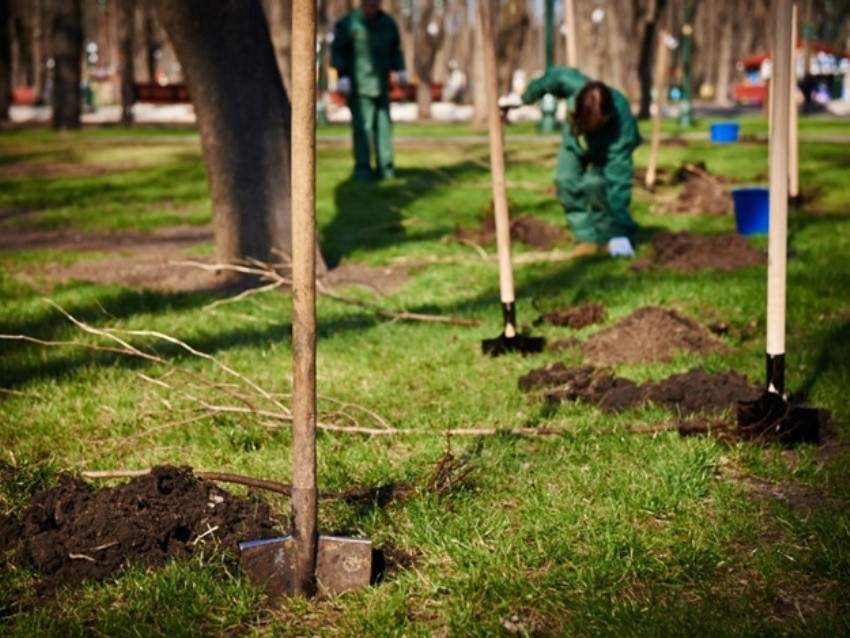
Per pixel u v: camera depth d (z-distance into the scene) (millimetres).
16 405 5367
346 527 3766
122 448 4719
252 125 8625
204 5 8406
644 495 3943
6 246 11297
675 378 5203
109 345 6582
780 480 4207
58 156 22781
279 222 8703
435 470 4113
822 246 9180
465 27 69688
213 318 7348
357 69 15727
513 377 5773
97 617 3172
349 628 3104
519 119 42750
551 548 3529
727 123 22344
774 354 4562
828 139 23125
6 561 3463
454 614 3158
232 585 3293
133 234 12172
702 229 10555
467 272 8805
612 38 39000
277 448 4660
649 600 3229
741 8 82188
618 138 9359
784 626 3043
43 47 63438
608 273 8375
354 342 6617
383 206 13125
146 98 52156
